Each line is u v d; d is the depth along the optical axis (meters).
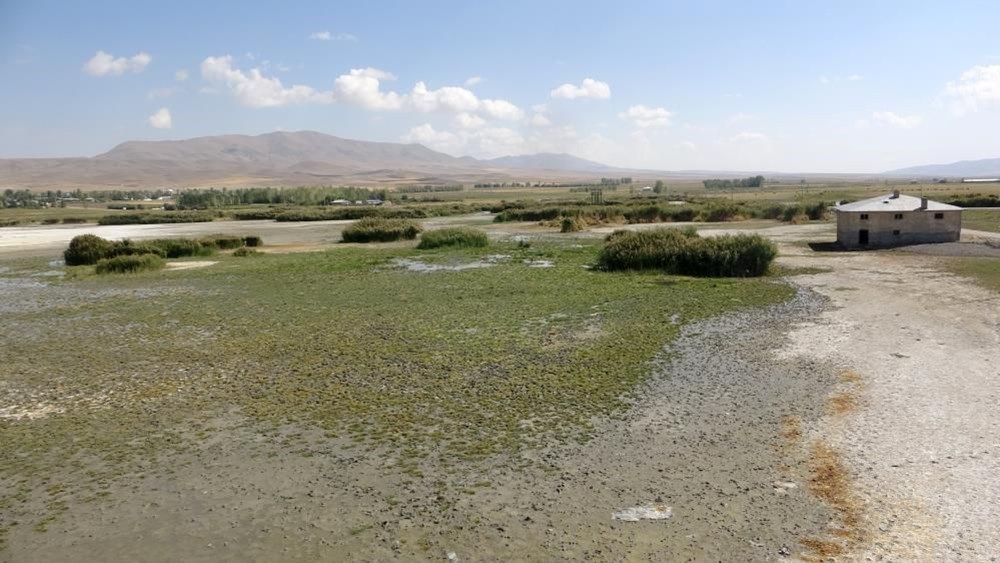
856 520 8.66
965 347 16.64
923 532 8.30
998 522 8.45
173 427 12.68
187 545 8.57
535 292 26.56
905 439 11.11
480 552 8.19
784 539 8.27
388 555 8.19
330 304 25.03
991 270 28.86
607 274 31.22
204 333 20.58
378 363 16.61
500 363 16.33
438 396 13.99
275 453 11.34
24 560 8.30
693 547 8.15
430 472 10.45
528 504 9.36
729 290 25.92
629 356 16.70
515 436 11.79
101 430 12.62
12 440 12.21
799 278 28.62
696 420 12.32
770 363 15.81
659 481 9.93
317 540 8.59
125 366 17.00
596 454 10.95
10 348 19.16
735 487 9.67
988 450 10.56
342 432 12.18
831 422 12.00
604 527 8.69
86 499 9.87
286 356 17.58
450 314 22.53
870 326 19.19
